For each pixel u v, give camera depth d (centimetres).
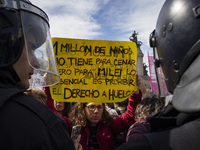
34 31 83
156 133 53
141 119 153
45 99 173
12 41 70
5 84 65
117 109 255
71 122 179
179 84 63
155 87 318
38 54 86
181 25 64
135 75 181
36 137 57
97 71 176
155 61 86
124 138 202
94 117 171
